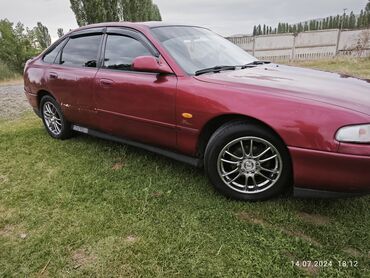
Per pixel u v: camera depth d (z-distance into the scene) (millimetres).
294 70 3195
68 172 3303
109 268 1970
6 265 2035
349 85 2645
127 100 3078
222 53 3361
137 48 3141
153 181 3025
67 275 1933
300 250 2059
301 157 2234
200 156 2812
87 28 3766
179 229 2303
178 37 3211
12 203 2760
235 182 2658
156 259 2020
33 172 3354
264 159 2502
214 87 2545
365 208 2484
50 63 4117
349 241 2127
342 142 2088
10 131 4844
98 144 4055
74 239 2238
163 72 2787
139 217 2465
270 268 1928
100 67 3424
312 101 2221
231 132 2502
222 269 1930
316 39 16797
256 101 2354
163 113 2822
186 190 2850
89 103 3512
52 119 4332
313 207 2508
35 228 2398
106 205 2648
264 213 2461
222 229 2293
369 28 15953
